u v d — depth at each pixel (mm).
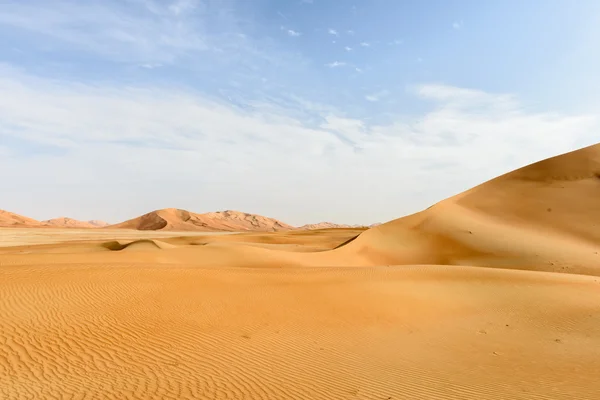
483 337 13625
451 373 9867
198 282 16797
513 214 46625
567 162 55781
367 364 10234
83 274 16078
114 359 9359
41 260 23875
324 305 15688
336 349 11289
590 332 14625
